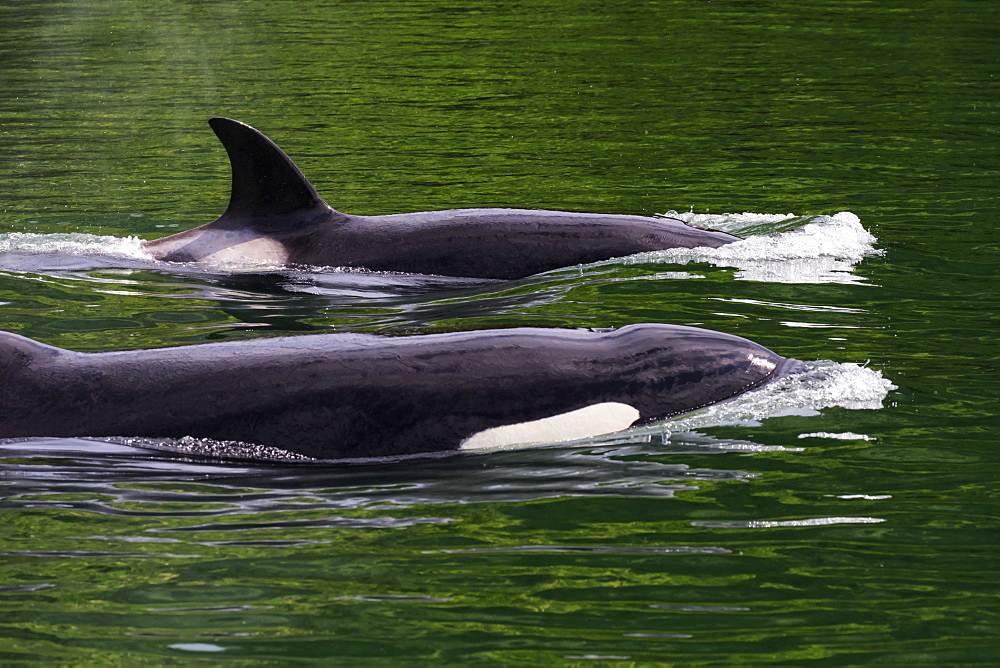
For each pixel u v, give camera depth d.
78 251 45.28
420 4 121.88
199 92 82.00
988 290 38.53
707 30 104.06
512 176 59.00
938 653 18.02
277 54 96.62
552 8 118.06
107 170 61.44
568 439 26.17
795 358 31.16
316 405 25.97
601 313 36.78
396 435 25.80
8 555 21.48
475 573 20.67
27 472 24.75
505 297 39.56
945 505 22.94
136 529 22.50
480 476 24.67
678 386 27.44
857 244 44.72
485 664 17.88
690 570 20.67
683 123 70.62
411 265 43.22
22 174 60.44
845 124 69.00
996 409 27.75
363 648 18.38
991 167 57.94
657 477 24.39
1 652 18.31
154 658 18.11
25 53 97.94
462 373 26.56
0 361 27.11
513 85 83.31
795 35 100.62
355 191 56.00
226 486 24.38
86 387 26.62
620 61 91.25
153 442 25.83
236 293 40.44
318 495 23.97
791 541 21.64
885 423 26.95
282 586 20.33
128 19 115.44
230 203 46.34
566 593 19.95
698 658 17.98
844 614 19.16
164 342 34.28
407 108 76.38
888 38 98.25
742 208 51.88
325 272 43.06
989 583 20.03
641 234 44.66
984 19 106.06
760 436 26.25
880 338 33.50
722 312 36.47
